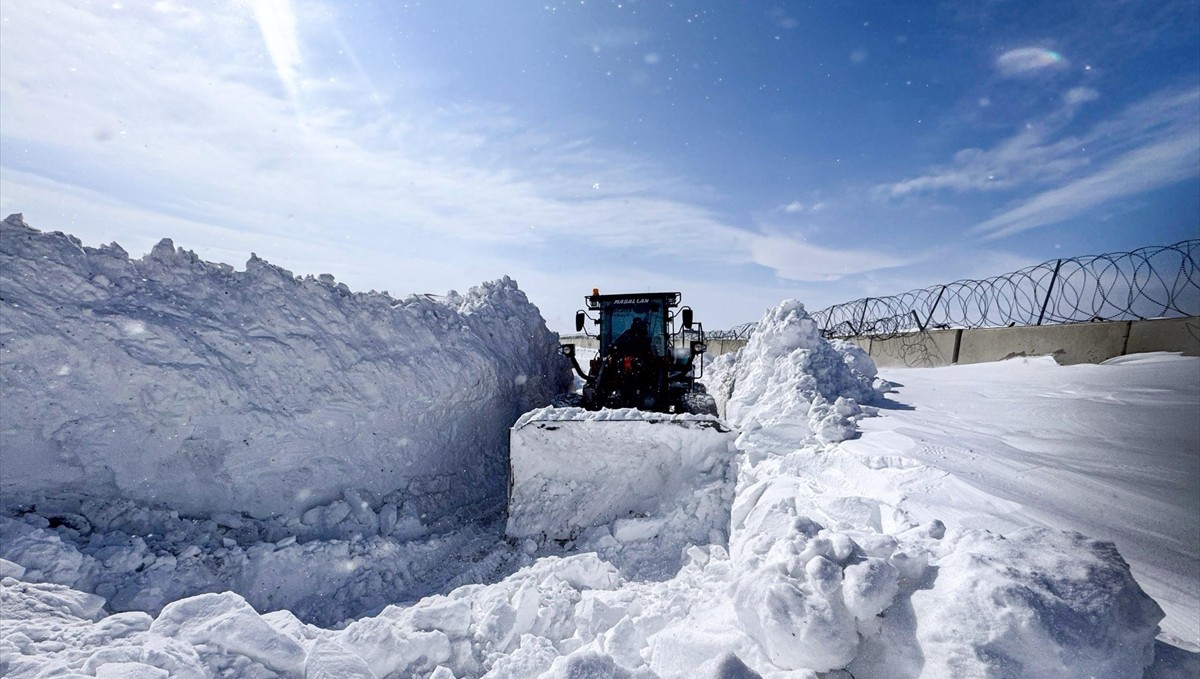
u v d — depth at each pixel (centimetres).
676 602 274
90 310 389
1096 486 320
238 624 212
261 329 464
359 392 497
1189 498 296
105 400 383
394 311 577
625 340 733
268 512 431
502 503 571
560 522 457
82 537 350
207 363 422
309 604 356
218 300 455
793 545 206
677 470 481
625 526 423
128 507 381
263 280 486
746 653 186
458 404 587
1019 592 149
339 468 471
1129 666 139
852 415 545
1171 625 180
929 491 313
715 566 306
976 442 438
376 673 225
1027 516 277
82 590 301
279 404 450
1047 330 816
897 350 1195
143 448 392
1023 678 136
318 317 504
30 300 370
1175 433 416
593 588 338
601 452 480
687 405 677
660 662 200
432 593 373
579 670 171
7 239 378
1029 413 541
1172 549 238
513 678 220
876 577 171
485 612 277
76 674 185
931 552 195
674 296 806
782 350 742
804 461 416
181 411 404
